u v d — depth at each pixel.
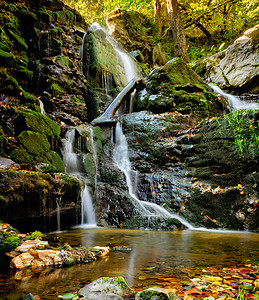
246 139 5.64
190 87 8.88
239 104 10.15
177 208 5.64
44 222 4.39
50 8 10.16
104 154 7.20
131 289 1.87
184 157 6.52
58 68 8.45
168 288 1.93
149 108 8.48
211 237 4.12
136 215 5.40
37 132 5.66
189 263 2.60
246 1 17.53
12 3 8.85
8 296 1.80
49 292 1.87
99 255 2.91
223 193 5.39
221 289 1.90
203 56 16.50
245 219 5.02
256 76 11.00
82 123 8.02
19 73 7.62
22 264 2.49
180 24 14.30
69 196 4.86
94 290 1.79
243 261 2.67
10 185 3.64
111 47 10.94
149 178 6.23
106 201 5.85
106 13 17.75
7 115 5.63
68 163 6.28
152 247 3.35
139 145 7.18
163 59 16.09
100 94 9.12
